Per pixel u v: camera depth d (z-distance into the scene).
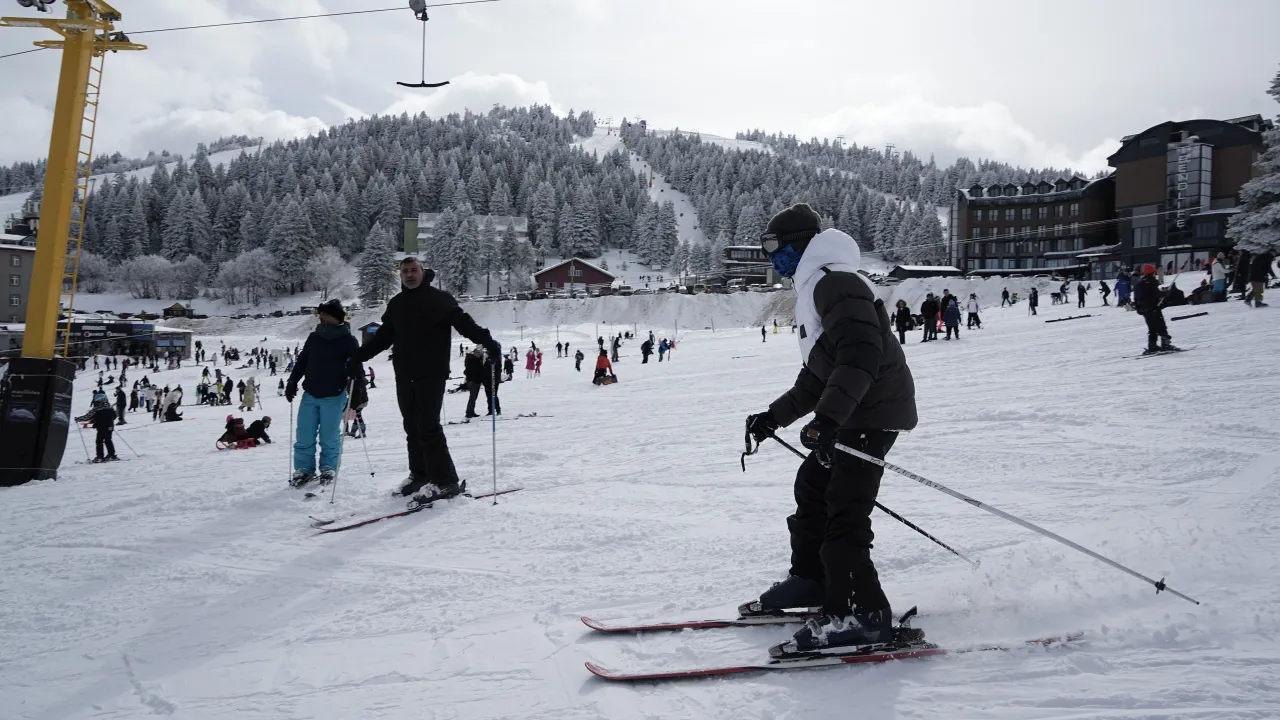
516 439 9.83
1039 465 5.65
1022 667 2.51
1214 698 2.20
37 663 3.17
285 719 2.54
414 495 5.65
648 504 5.36
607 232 159.25
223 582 4.16
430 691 2.69
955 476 5.51
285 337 84.06
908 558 3.71
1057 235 81.44
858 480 2.69
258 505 6.02
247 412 26.45
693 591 3.51
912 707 2.31
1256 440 5.78
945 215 188.62
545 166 175.00
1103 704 2.23
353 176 155.38
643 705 2.47
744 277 95.88
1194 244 60.94
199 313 113.31
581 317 76.75
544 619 3.31
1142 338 15.46
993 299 60.75
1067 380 10.78
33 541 5.28
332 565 4.37
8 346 50.34
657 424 10.62
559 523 4.94
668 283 128.75
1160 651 2.53
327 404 6.63
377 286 99.50
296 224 117.25
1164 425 6.73
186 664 3.09
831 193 151.62
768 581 3.56
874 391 2.66
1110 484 4.93
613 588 3.63
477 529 4.94
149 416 28.00
